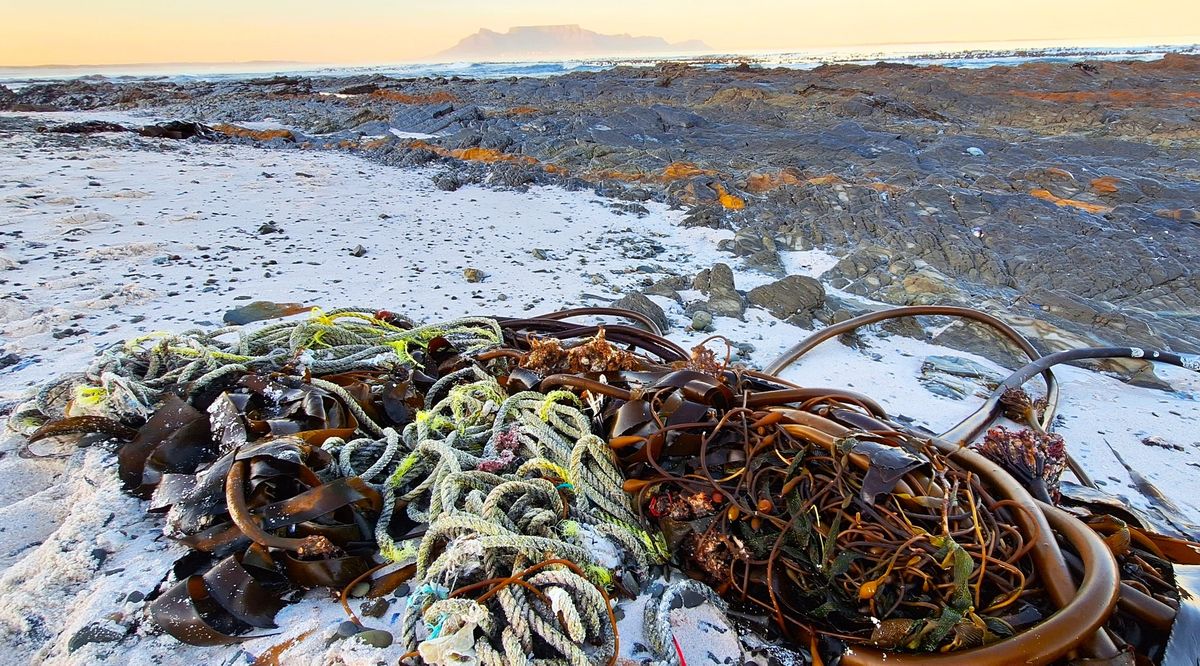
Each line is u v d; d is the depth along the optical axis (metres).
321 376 3.81
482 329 4.71
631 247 8.67
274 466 2.58
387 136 18.69
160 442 3.04
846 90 27.80
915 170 13.12
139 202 9.13
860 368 5.33
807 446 2.71
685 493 2.73
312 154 15.57
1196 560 2.53
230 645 2.16
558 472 2.77
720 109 25.00
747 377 3.93
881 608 2.25
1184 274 7.67
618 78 41.19
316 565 2.35
